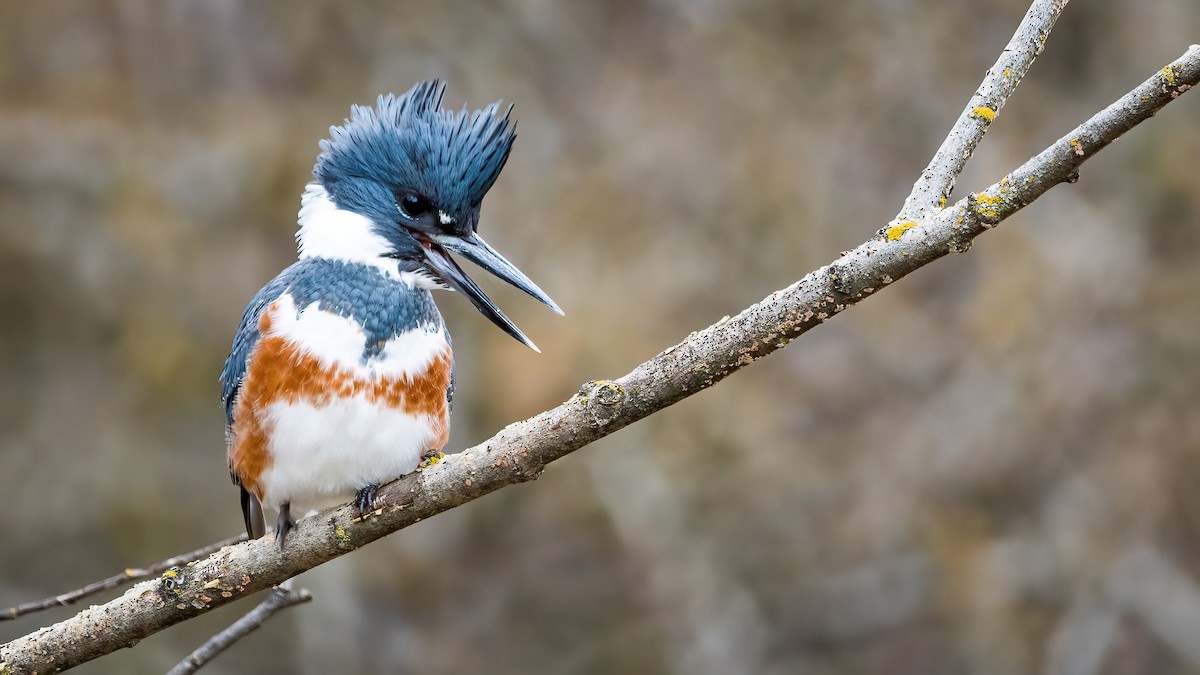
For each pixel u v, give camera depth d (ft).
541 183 42.57
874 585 42.45
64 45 43.37
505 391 38.88
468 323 40.32
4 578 41.93
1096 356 42.47
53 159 41.96
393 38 44.39
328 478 18.19
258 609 17.90
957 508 42.37
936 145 44.60
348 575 41.60
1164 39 45.27
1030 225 43.65
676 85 44.65
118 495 41.75
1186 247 44.11
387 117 20.30
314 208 20.16
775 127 44.11
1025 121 45.11
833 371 42.96
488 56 44.29
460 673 42.11
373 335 18.40
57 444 42.22
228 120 42.68
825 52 45.52
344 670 41.22
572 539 42.88
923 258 14.01
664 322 40.60
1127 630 42.52
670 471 41.37
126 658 41.52
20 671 16.30
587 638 42.57
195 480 42.04
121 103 43.09
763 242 42.47
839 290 14.21
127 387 41.88
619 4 45.83
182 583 16.31
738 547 42.22
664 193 42.73
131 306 41.50
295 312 18.40
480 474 15.66
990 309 42.68
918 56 45.47
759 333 14.47
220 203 41.86
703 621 41.45
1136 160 44.60
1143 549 41.73
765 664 41.93
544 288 40.47
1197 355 42.52
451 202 19.80
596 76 44.73
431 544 42.57
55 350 42.57
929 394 42.88
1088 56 46.19
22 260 41.96
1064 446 42.52
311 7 44.37
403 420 18.28
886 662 42.37
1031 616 41.75
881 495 42.24
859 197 43.80
